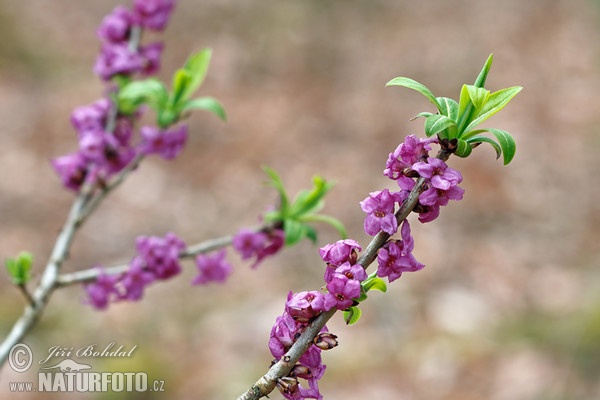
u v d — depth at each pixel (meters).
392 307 8.14
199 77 3.42
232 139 11.18
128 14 3.78
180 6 14.13
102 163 3.41
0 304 7.82
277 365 1.71
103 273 3.30
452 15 14.18
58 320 7.71
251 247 3.37
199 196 10.12
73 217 3.45
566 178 10.63
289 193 10.21
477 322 8.03
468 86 1.79
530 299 8.47
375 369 7.25
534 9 14.38
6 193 9.82
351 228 9.59
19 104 11.48
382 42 13.52
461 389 7.06
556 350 7.48
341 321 7.89
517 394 6.96
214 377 7.13
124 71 3.61
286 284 8.55
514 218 9.88
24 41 12.77
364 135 11.34
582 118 11.82
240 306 8.16
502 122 11.56
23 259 3.16
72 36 13.41
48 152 10.70
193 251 3.38
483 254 9.17
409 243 1.73
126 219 9.60
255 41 13.46
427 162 1.73
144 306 8.06
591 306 7.95
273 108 11.84
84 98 11.79
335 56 13.19
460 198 1.71
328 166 10.67
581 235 9.67
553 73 12.83
